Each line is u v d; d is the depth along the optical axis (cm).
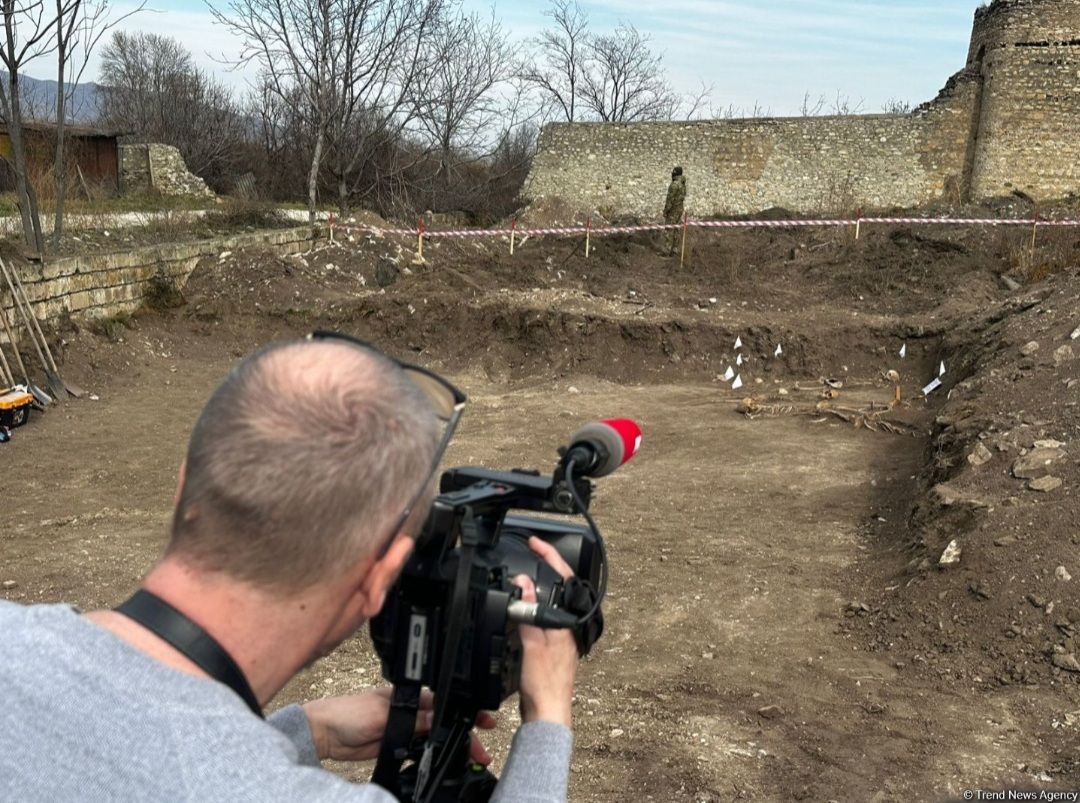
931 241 1906
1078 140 2306
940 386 1220
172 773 94
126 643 105
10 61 1309
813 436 1042
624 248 2122
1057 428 739
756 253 2116
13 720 97
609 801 377
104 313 1384
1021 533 575
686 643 542
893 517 757
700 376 1370
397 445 113
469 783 152
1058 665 478
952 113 2453
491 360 1437
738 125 2655
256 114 4122
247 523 106
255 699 112
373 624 151
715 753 414
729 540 719
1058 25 2288
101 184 2698
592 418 1145
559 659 143
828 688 484
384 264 1788
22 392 1046
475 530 141
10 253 1258
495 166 3744
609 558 680
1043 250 1802
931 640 526
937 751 416
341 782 103
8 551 679
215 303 1530
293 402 111
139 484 879
